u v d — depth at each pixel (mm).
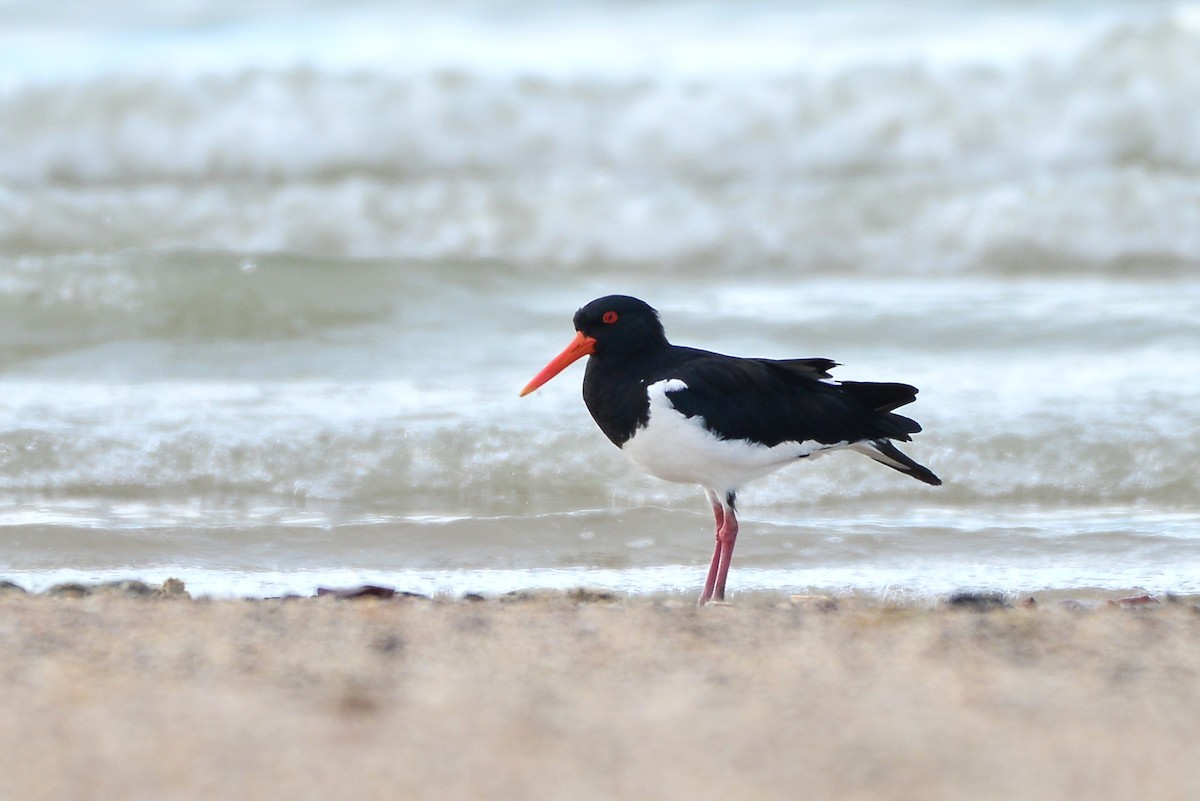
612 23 33531
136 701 6445
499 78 26156
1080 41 29453
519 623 8000
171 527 11422
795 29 32344
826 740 6039
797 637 7742
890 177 24172
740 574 10656
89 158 26016
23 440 12914
